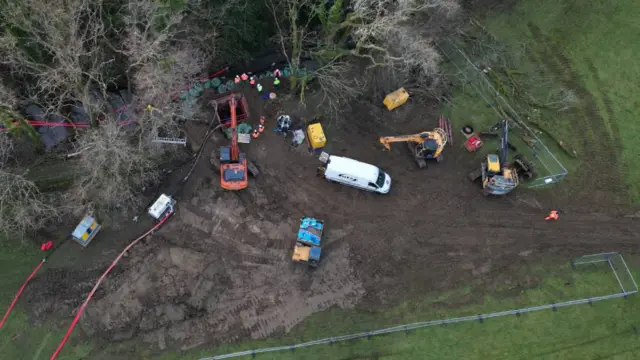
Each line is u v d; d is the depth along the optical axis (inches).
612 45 1748.3
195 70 1427.2
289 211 1386.6
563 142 1556.3
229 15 1444.4
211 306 1243.8
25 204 1270.9
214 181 1411.2
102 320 1206.9
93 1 1253.7
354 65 1625.2
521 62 1710.1
